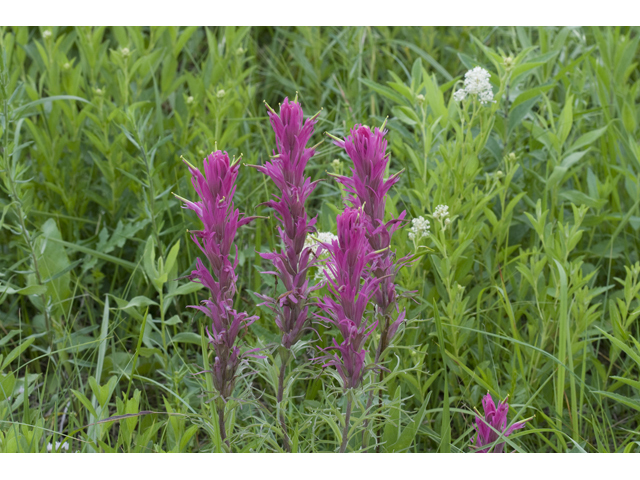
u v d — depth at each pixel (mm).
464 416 997
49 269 1049
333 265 834
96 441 912
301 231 833
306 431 942
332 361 847
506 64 1049
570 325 1001
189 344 1074
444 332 990
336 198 1154
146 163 1043
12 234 1130
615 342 922
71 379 1036
